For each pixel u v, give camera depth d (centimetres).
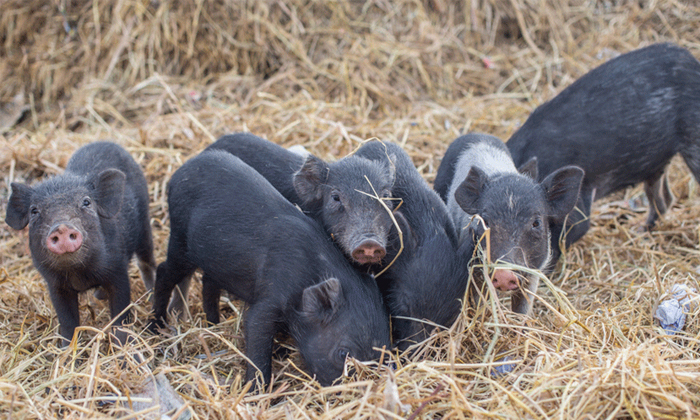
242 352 251
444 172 276
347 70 345
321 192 257
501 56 375
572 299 264
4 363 247
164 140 305
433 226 252
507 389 236
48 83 362
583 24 400
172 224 260
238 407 234
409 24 379
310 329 243
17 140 307
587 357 236
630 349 238
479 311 246
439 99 348
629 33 386
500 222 247
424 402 231
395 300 247
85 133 320
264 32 364
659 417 229
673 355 240
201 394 238
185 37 363
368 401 233
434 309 245
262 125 312
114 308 254
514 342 245
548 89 351
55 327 255
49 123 338
